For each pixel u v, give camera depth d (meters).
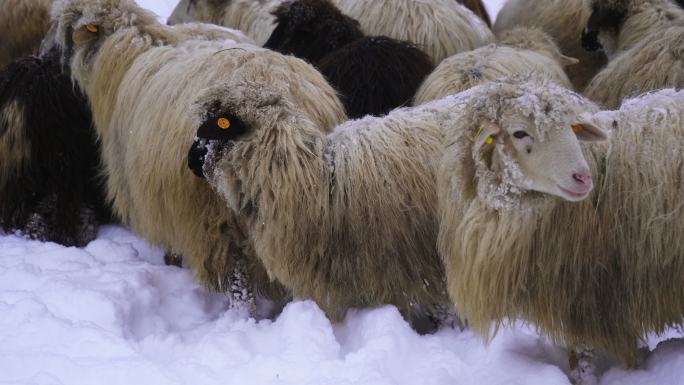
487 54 7.67
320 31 8.96
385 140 6.04
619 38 8.89
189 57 7.14
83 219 8.69
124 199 7.66
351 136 6.11
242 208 6.08
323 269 6.04
